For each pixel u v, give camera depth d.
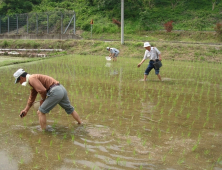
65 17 28.14
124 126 4.65
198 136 4.29
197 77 10.53
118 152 3.63
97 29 28.94
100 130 4.43
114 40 23.88
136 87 8.14
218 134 4.41
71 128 4.50
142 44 19.91
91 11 32.78
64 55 18.84
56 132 4.30
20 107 5.69
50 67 12.12
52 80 4.23
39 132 4.29
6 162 3.27
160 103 6.33
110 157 3.47
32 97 4.25
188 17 30.28
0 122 4.69
